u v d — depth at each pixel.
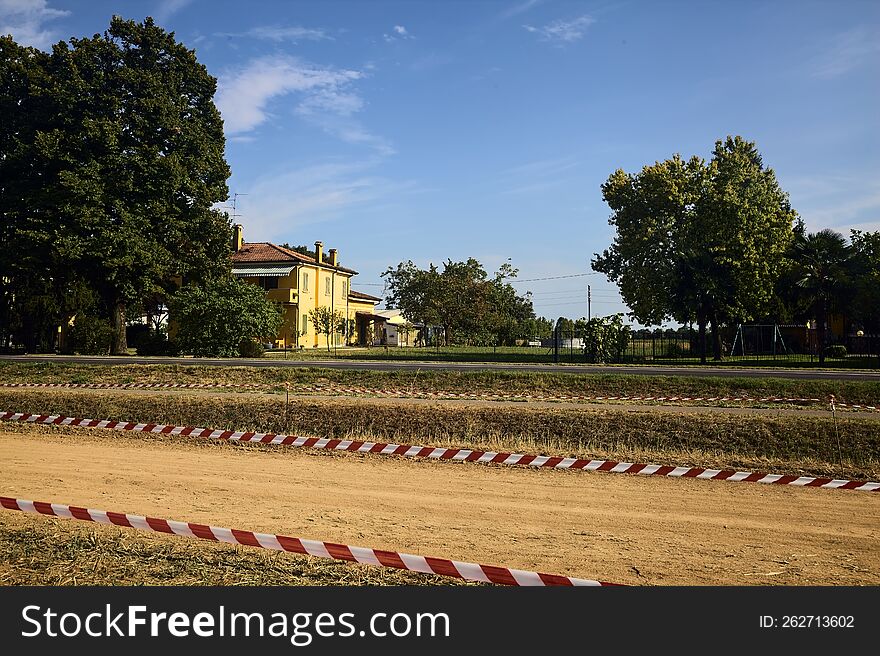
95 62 38.47
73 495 9.49
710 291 35.31
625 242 39.56
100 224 36.69
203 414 16.17
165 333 41.94
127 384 21.56
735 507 8.99
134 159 37.59
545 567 6.76
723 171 39.34
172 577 6.52
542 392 20.03
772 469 11.30
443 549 7.27
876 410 15.63
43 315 39.44
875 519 8.48
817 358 37.97
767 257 38.44
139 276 38.16
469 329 64.94
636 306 39.69
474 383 21.06
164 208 38.53
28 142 38.62
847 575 6.67
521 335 77.38
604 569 6.74
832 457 12.13
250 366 25.56
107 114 37.88
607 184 41.53
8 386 21.45
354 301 66.12
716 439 12.96
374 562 6.14
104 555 7.01
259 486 10.09
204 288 39.47
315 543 6.36
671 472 10.32
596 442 13.26
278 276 52.50
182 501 9.20
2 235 39.00
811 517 8.55
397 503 9.14
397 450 11.98
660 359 37.06
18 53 39.62
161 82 39.91
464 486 10.12
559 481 10.45
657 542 7.57
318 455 12.33
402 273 66.75
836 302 39.19
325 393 19.30
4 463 11.66
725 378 20.56
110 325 40.47
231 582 6.42
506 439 13.56
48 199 37.25
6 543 7.26
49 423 15.06
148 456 12.30
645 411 14.70
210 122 42.72
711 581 6.50
